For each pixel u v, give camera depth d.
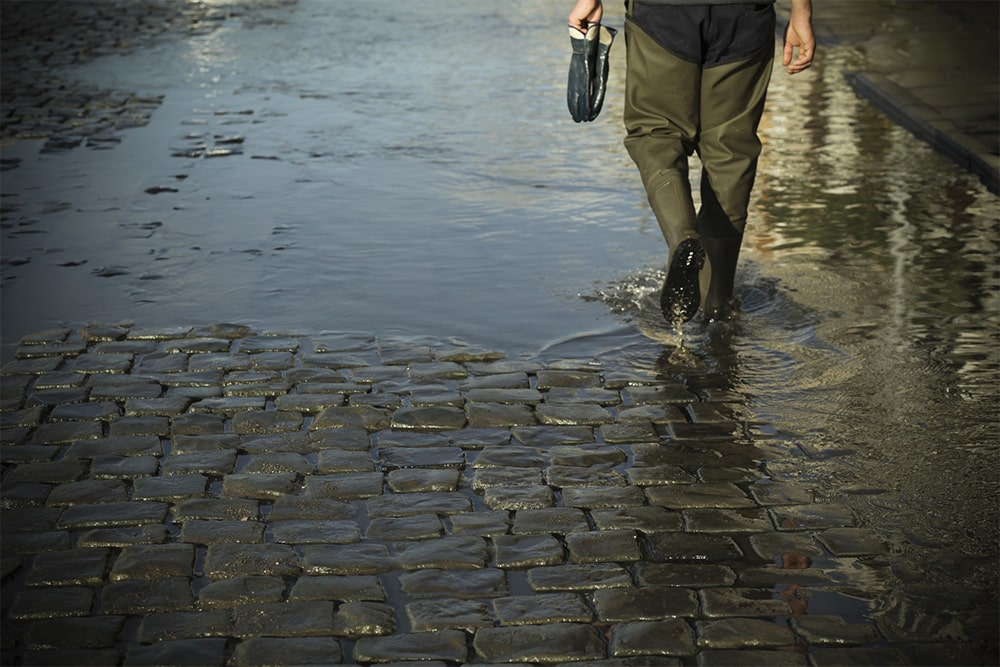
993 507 3.99
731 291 5.68
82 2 16.22
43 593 3.55
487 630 3.37
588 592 3.56
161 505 4.05
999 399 4.78
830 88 10.77
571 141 9.09
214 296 5.99
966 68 11.09
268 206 7.48
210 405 4.80
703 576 3.63
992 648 3.26
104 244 6.77
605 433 4.57
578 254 6.55
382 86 11.07
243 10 15.63
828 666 3.20
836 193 7.64
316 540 3.82
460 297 5.96
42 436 4.53
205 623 3.40
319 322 5.66
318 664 3.22
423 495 4.12
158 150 8.80
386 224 7.12
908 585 3.57
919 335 5.41
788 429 4.57
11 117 9.70
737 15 5.06
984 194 7.59
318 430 4.59
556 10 15.52
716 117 5.29
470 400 4.85
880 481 4.18
